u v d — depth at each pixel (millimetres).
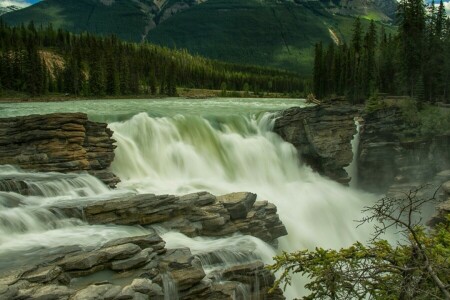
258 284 19328
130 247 16234
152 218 21500
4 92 108250
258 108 61875
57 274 14477
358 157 49500
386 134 48094
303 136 43000
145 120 36312
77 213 20781
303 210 34906
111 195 24922
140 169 33750
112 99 112688
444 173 40719
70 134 28344
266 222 25109
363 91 81000
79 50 140875
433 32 73125
